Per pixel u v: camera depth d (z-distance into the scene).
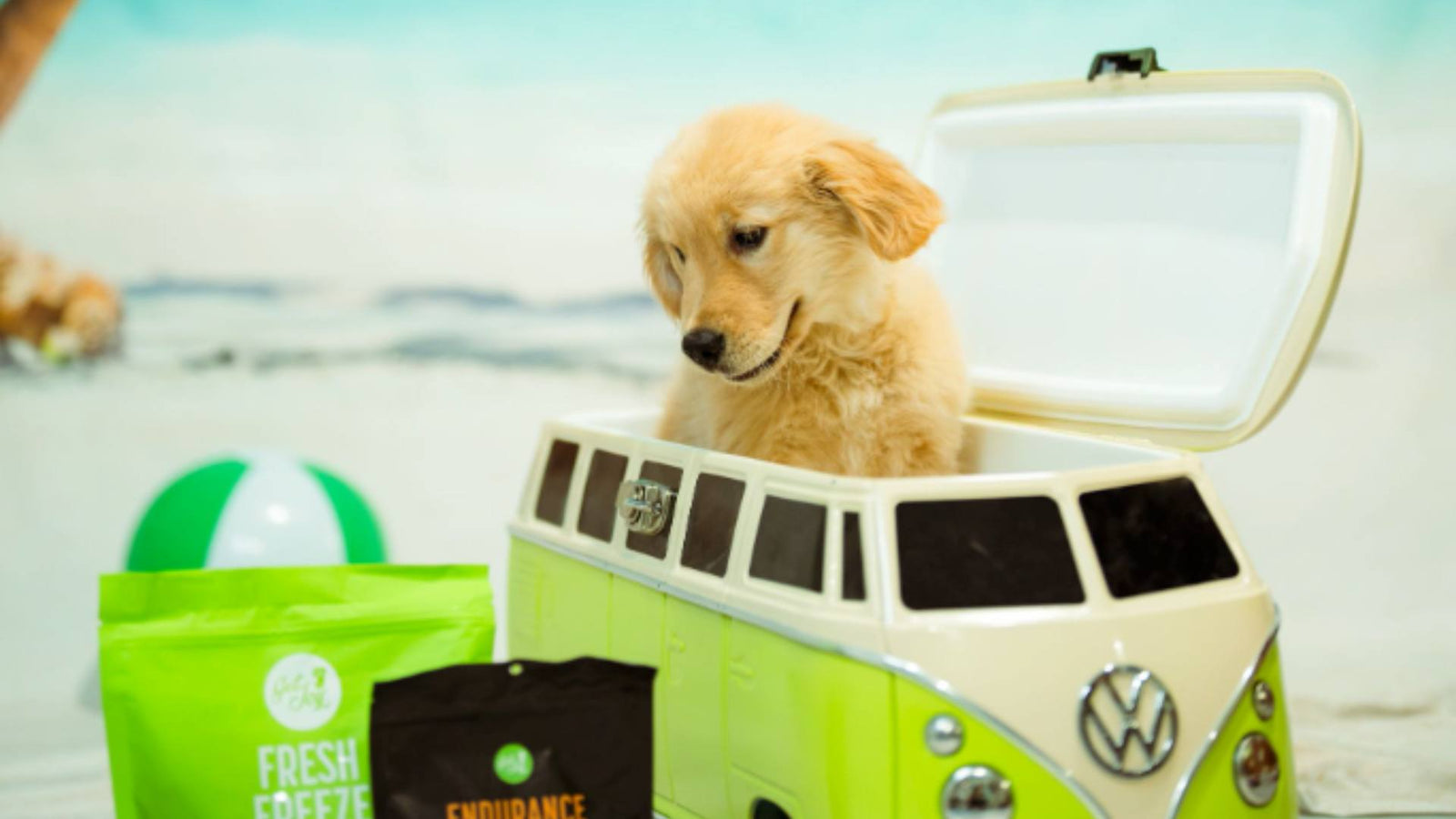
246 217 4.22
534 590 2.14
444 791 1.41
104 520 3.60
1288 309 1.90
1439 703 2.74
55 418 3.91
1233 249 2.04
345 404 4.11
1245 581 1.59
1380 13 4.09
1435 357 4.03
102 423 3.93
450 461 3.92
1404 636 3.11
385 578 1.64
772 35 4.45
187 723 1.51
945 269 2.43
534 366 4.31
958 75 4.43
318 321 4.25
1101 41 4.34
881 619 1.42
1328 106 1.94
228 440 3.92
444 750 1.42
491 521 3.66
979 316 2.37
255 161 4.23
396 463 3.90
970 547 1.46
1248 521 3.63
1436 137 4.07
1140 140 2.16
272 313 4.22
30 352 4.00
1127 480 1.55
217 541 2.45
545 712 1.44
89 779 2.52
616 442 1.99
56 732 2.74
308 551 2.49
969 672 1.40
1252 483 3.77
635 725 1.45
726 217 1.88
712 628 1.67
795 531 1.55
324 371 4.21
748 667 1.59
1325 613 3.24
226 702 1.52
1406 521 3.62
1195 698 1.47
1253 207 2.02
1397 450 3.86
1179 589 1.53
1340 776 2.37
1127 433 2.12
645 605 1.83
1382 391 4.02
